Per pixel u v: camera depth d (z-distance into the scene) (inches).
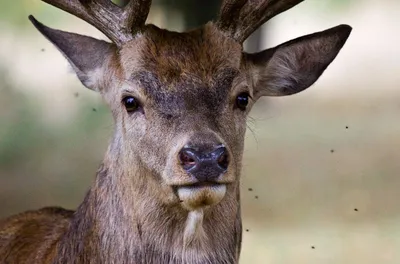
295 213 679.7
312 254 596.7
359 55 1380.4
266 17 305.7
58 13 1043.3
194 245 283.1
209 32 291.3
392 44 1428.4
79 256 295.7
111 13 295.1
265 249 602.9
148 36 288.5
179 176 259.6
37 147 774.5
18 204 667.4
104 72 303.4
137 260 285.6
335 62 1338.6
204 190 258.4
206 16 660.1
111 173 292.0
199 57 282.5
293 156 833.5
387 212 684.7
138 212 283.6
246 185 737.6
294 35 1326.3
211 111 274.7
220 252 288.5
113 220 289.7
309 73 319.9
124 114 285.7
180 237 283.1
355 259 590.6
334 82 1238.3
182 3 669.3
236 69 285.6
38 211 357.1
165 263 284.2
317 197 716.0
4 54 1001.5
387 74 1273.4
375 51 1396.4
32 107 831.1
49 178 717.3
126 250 287.0
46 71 991.0
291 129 939.3
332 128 954.1
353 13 1488.7
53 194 688.4
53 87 919.0
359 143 893.2
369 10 1550.2
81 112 789.9
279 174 773.9
